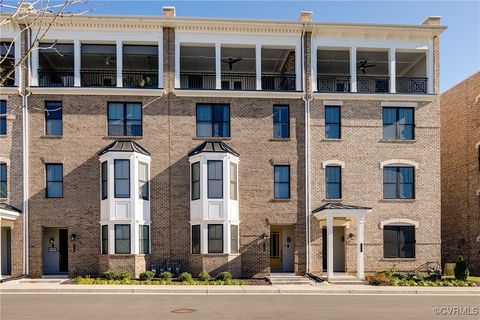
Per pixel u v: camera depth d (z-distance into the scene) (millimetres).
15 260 24938
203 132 26609
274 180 26703
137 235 24750
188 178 26188
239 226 26078
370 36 27609
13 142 25500
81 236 25406
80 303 17625
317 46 27312
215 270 24766
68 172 25656
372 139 27188
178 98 26516
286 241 27562
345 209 24688
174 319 14641
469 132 30625
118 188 24734
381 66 31219
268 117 26844
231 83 30734
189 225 25859
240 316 15172
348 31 27234
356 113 27234
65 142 25766
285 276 25297
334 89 28719
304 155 26828
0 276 23141
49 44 26578
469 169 30547
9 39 25344
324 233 27000
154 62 30094
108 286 21516
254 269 25953
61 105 25969
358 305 17547
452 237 32500
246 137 26672
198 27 26672
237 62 30500
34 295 19781
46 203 25438
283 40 27203
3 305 17188
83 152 25828
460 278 24750
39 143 25656
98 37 26250
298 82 27109
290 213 26453
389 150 27203
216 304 17484
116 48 26766
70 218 25469
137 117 26391
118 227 24609
